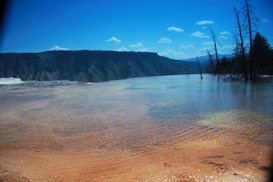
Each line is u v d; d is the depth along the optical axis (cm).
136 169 693
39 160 803
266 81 3697
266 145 827
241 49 3847
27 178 659
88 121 1401
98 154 842
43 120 1480
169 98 2275
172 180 606
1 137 1112
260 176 602
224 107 1617
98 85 4906
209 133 1018
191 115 1420
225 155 753
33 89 4184
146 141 963
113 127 1227
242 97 2050
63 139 1049
